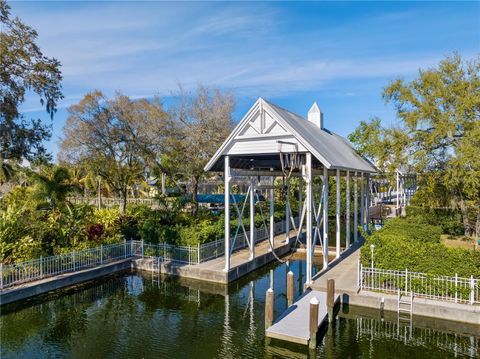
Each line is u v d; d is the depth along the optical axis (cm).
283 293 1559
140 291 1581
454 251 1276
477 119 2167
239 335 1152
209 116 3100
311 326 1046
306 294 1391
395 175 2538
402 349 1051
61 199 2072
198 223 2512
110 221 2325
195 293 1558
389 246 1361
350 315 1269
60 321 1269
